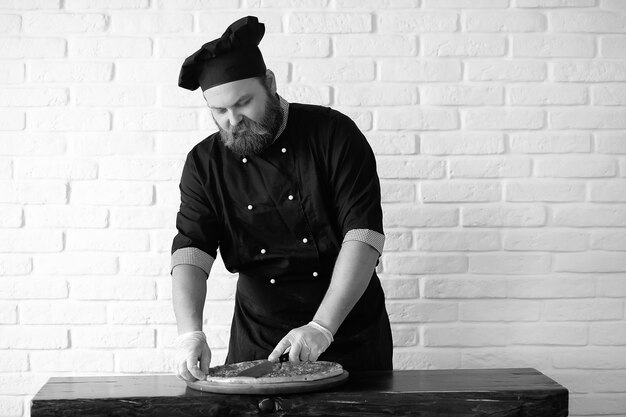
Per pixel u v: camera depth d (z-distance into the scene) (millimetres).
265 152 2111
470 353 2783
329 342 1861
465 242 2781
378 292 2197
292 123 2127
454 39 2771
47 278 2740
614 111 2797
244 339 2162
